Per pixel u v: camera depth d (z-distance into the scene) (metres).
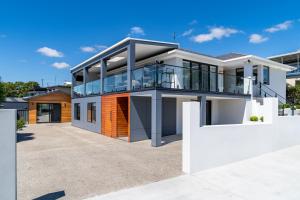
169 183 6.04
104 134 15.64
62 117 26.03
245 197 5.26
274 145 10.04
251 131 8.92
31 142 12.47
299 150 10.28
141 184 5.95
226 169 7.34
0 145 3.98
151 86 11.50
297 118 11.54
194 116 6.98
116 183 6.01
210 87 14.05
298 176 6.74
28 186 5.76
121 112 14.35
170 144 11.52
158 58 15.63
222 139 7.78
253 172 7.07
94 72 23.84
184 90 12.13
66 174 6.75
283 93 19.97
